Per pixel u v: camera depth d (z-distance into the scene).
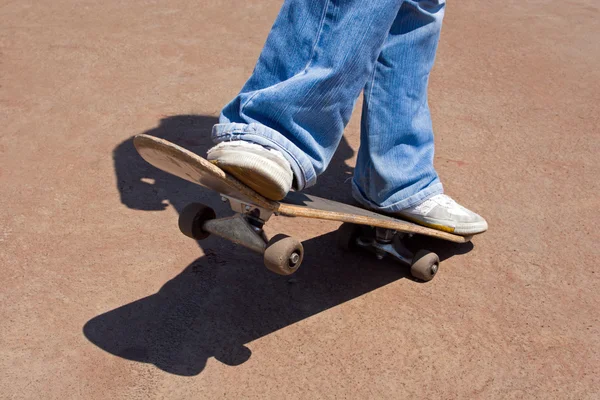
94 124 3.97
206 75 4.59
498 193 3.44
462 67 4.83
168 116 4.07
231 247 2.97
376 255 2.93
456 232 2.84
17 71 4.59
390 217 2.83
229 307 2.61
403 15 2.55
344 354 2.41
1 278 2.74
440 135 3.97
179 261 2.87
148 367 2.32
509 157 3.77
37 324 2.50
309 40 2.17
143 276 2.77
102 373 2.29
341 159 3.74
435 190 2.84
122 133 3.88
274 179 1.94
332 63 2.12
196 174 2.02
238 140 2.09
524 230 3.17
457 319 2.60
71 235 3.03
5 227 3.06
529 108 4.30
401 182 2.76
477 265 2.93
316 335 2.49
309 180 2.21
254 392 2.23
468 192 3.44
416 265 2.75
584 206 3.36
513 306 2.69
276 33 2.22
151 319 2.54
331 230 3.15
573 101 4.41
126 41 5.06
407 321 2.58
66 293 2.66
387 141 2.70
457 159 3.74
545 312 2.66
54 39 5.08
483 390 2.28
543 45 5.22
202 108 4.19
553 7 6.03
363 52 2.13
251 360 2.36
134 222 3.13
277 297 2.68
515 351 2.45
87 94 4.31
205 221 2.27
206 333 2.48
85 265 2.83
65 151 3.70
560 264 2.94
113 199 3.30
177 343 2.43
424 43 2.62
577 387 2.30
